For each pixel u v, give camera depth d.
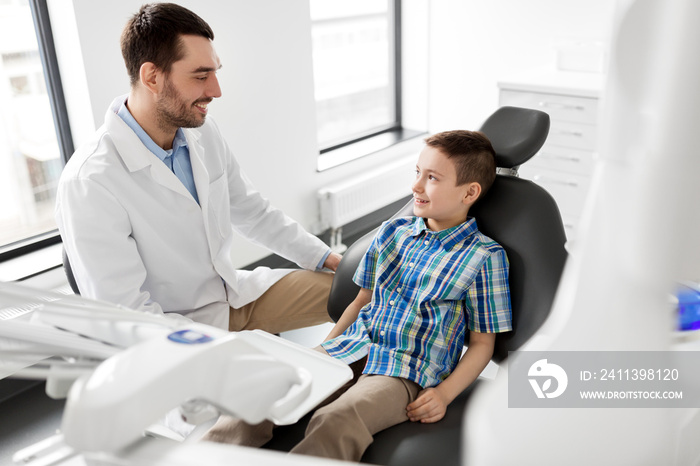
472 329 1.35
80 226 1.43
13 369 0.59
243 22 2.48
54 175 2.36
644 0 0.44
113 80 2.18
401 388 1.25
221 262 1.70
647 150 0.46
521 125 1.44
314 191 3.00
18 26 2.13
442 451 1.15
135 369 0.50
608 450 0.54
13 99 2.21
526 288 1.33
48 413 1.99
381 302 1.44
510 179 1.43
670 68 0.43
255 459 0.48
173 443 0.50
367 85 3.46
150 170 1.50
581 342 0.52
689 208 0.46
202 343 0.54
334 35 3.21
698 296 0.69
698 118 0.43
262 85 2.62
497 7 3.12
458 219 1.43
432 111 3.53
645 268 0.48
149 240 1.54
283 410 0.62
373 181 3.13
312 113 2.87
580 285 0.51
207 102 1.51
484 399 0.57
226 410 0.56
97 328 0.64
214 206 1.67
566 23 2.94
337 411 1.13
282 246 1.85
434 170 1.36
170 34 1.41
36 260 2.19
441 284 1.35
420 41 3.42
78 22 2.03
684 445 0.59
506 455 0.54
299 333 2.41
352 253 1.60
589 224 0.50
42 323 0.64
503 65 3.21
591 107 2.54
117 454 0.50
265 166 2.74
